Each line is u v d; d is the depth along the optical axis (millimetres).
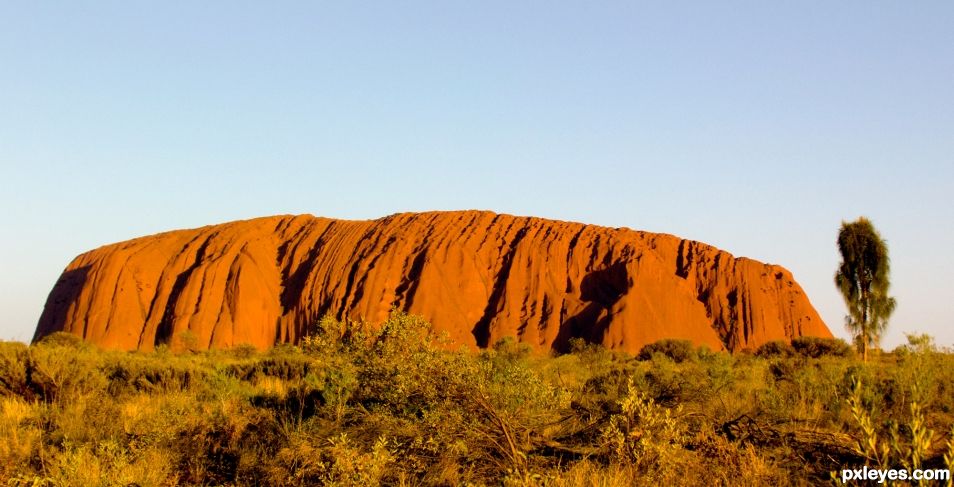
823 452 8773
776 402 11828
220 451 10109
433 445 8547
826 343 48594
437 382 9039
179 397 14641
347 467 7805
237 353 46250
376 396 10438
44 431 11961
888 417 10609
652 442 7648
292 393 14469
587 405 11422
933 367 11969
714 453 8125
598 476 7270
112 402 14023
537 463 8359
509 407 9422
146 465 9250
